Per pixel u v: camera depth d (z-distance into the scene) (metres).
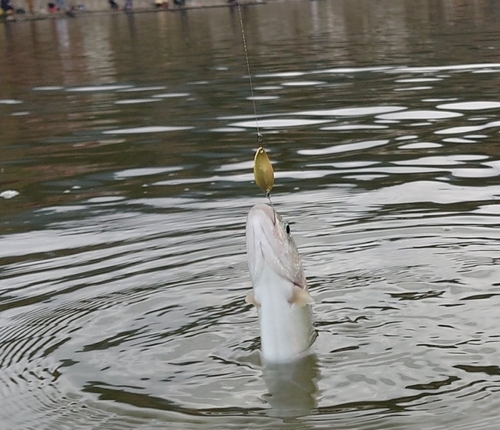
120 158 9.63
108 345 4.99
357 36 20.92
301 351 4.72
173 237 6.79
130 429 4.09
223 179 8.45
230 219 7.14
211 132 10.58
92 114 12.34
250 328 5.11
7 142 10.86
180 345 4.94
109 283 5.92
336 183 8.03
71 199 8.17
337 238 6.51
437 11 27.53
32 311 5.53
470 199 7.28
